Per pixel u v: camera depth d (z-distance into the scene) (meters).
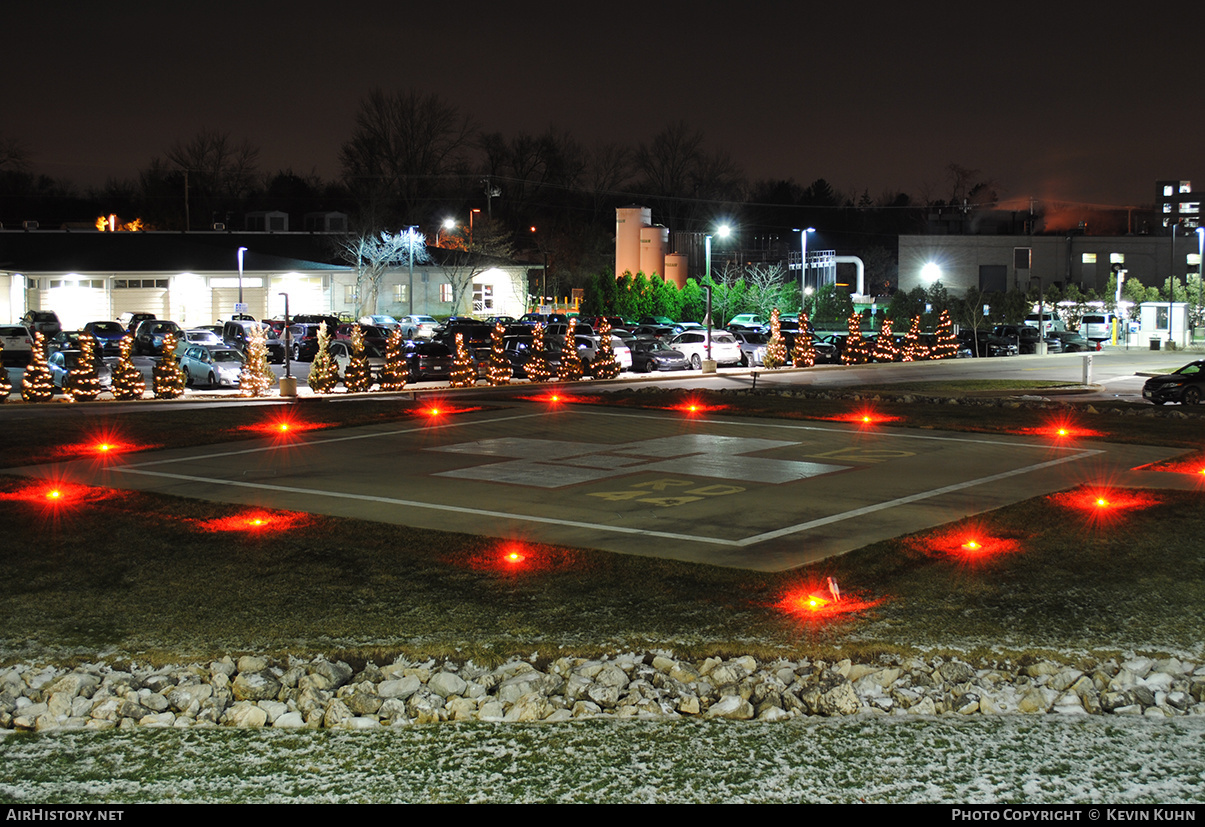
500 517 15.27
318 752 7.39
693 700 8.37
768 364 51.31
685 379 44.62
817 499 16.55
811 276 95.50
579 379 43.47
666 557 12.85
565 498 16.72
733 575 11.95
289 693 8.62
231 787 6.80
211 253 70.75
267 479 18.47
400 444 22.86
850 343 54.47
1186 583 11.41
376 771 7.05
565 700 8.49
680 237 94.00
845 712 8.22
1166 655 9.34
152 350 53.09
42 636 9.88
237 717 8.08
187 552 12.95
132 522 14.69
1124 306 76.62
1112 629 10.01
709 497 16.75
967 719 7.98
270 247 75.75
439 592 11.28
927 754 7.28
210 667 9.10
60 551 13.00
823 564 12.38
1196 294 79.62
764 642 9.70
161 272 66.88
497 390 38.62
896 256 130.62
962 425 25.66
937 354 58.75
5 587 11.43
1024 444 22.64
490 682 8.87
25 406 31.97
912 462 20.25
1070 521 14.44
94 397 34.75
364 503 16.30
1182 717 8.00
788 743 7.49
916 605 10.77
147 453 21.45
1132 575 11.73
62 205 110.75
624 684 8.83
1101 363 54.69
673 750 7.38
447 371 43.31
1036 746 7.41
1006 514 14.99
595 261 110.44
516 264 79.31
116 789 6.77
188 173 106.56
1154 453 21.20
